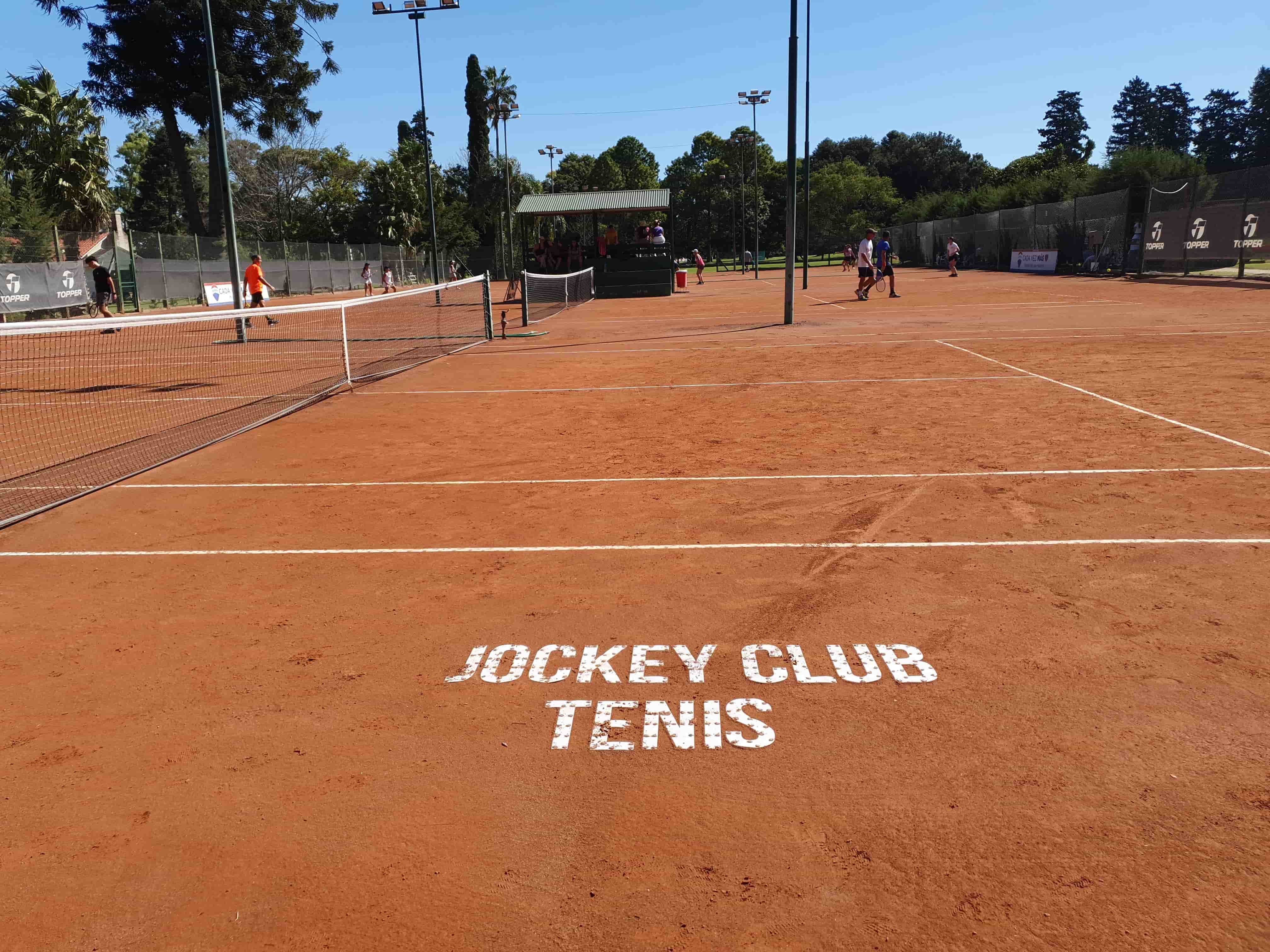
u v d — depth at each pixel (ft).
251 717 12.35
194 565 18.76
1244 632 13.91
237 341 70.74
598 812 10.00
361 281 181.16
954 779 10.39
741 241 340.18
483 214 236.02
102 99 152.25
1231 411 30.42
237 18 150.00
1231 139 337.31
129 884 9.06
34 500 24.54
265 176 232.73
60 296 97.66
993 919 8.20
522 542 19.54
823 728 11.61
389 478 25.81
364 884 8.93
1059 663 13.12
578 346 60.80
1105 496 21.27
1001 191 167.43
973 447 26.68
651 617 15.26
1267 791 9.98
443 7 115.14
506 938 8.13
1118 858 8.96
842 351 51.31
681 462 26.40
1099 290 91.97
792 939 8.02
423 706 12.51
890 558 17.72
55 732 12.12
